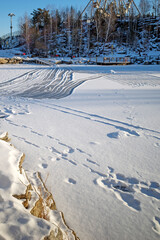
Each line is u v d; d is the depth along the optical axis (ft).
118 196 9.14
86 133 16.66
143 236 7.13
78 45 159.94
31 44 152.05
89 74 63.62
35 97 31.58
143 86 43.78
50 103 27.43
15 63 93.76
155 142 15.33
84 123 19.25
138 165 11.87
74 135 16.10
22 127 17.38
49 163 11.55
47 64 92.48
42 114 21.77
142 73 68.85
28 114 21.54
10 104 25.95
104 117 21.45
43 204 7.12
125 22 174.91
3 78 51.34
